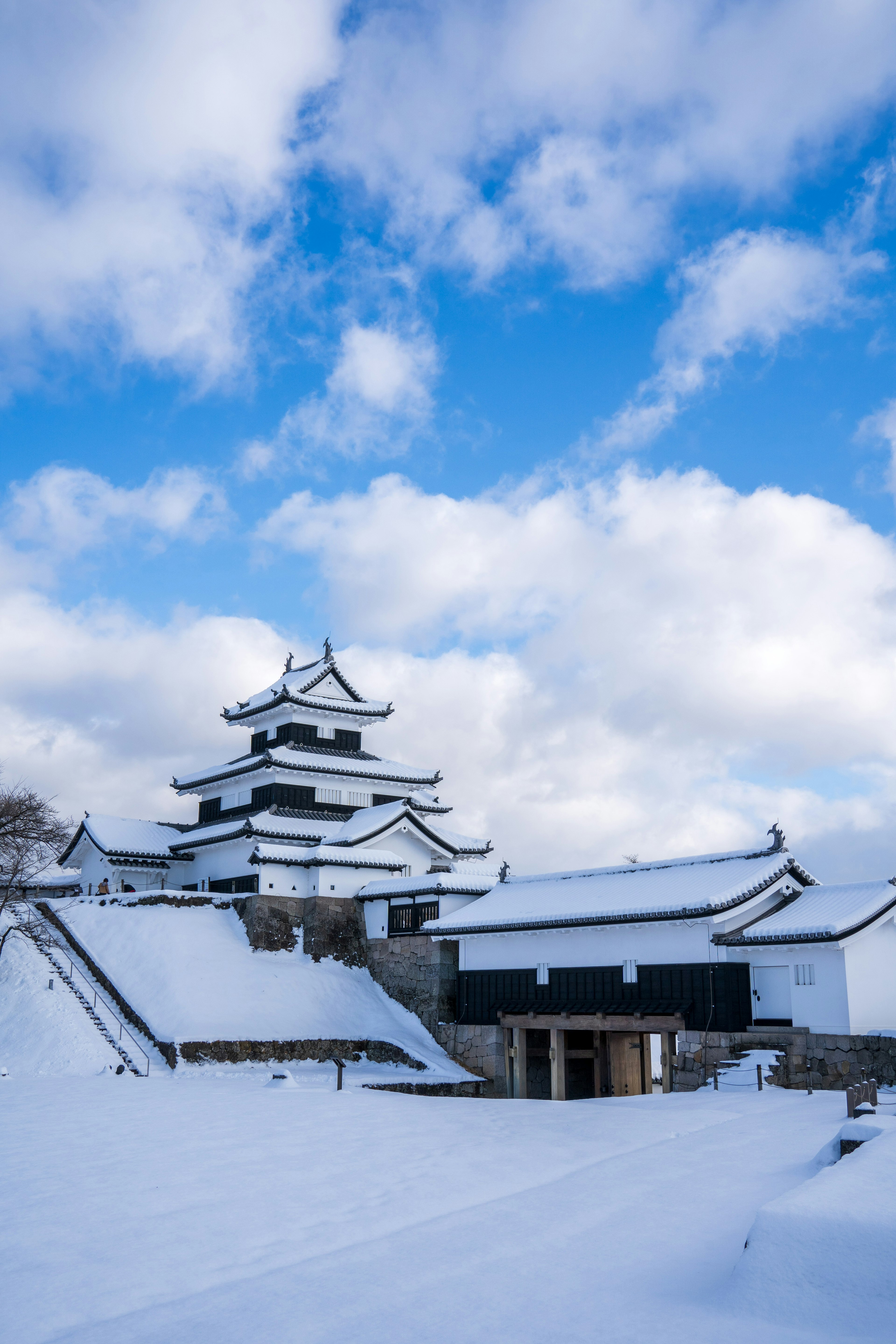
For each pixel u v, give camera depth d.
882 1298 9.38
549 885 51.62
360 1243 13.02
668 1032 40.00
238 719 73.19
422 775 70.81
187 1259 12.47
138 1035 43.88
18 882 54.59
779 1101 28.92
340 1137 22.16
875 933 37.62
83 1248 12.98
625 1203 14.65
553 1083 44.56
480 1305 10.35
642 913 41.38
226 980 50.03
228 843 64.06
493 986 48.41
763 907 41.31
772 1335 9.20
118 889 66.25
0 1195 16.05
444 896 53.03
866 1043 33.88
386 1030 51.03
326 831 62.41
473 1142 21.47
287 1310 10.41
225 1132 22.78
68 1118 25.09
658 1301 10.33
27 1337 10.04
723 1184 15.71
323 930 56.25
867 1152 12.71
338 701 70.88
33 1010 43.97
